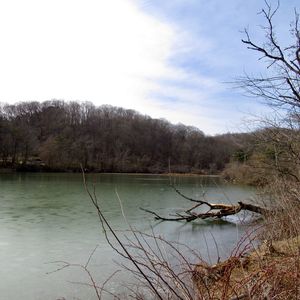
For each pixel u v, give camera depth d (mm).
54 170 67000
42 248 12141
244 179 18781
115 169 69875
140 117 83875
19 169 65500
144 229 15391
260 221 9242
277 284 3688
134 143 72000
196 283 4211
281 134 8992
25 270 9828
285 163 10133
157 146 63562
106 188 35344
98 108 88688
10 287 8570
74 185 37500
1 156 68312
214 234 14312
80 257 10977
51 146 68125
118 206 22641
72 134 76938
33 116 86250
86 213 19531
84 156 69812
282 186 8516
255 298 3707
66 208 21188
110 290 8016
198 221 17641
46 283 8812
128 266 9711
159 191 32688
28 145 69625
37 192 29906
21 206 21766
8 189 32094
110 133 74875
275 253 5848
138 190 33562
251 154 12781
